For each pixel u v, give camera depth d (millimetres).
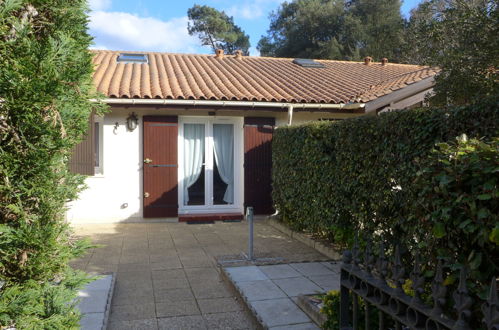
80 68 2955
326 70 14242
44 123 2672
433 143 4059
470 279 2281
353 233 6027
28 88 2531
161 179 9797
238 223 9875
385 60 15852
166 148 9797
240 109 9836
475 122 3514
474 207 2154
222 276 5789
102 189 9562
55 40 2918
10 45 2637
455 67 5125
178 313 4555
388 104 10266
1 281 2736
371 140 5277
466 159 2248
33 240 2654
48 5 2877
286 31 35031
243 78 11914
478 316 2115
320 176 6957
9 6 2576
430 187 2617
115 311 4574
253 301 4637
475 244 2371
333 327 3400
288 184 8586
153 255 6922
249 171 10320
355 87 11578
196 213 10406
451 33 5172
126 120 9617
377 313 3270
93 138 8836
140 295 5078
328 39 30969
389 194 4852
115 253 7020
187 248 7410
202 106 9469
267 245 7613
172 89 9797
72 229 3314
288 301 4641
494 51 4691
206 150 10508
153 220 9875
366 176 5438
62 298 2863
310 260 6309
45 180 2758
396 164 4695
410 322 2090
